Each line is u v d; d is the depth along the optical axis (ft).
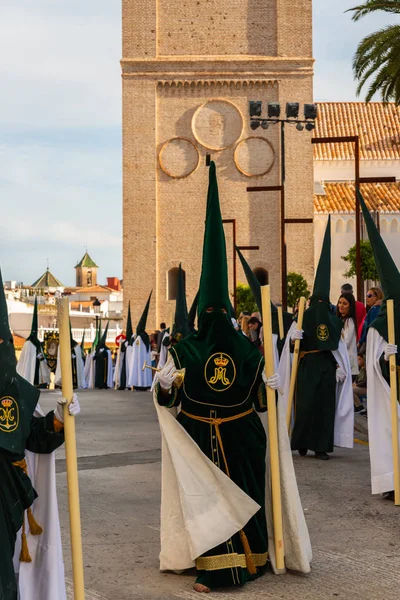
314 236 172.76
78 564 15.15
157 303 176.65
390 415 26.99
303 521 19.90
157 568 20.06
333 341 35.29
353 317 42.68
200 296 19.66
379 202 170.81
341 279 168.76
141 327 100.99
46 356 88.12
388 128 192.44
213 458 19.15
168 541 19.52
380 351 27.20
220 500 18.76
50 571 14.98
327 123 192.44
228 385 19.26
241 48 179.63
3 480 13.89
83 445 41.91
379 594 17.99
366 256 145.48
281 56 177.68
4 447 13.52
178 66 177.78
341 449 39.04
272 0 179.42
